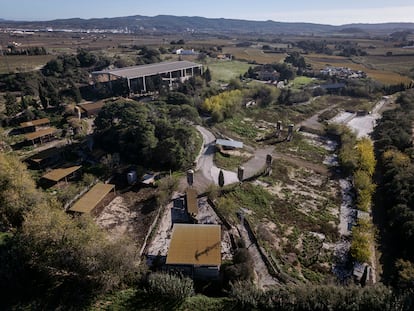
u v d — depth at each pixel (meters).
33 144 75.50
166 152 61.16
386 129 83.50
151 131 64.81
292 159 72.50
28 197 41.50
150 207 49.34
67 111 94.12
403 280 33.78
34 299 30.05
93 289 30.95
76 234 32.38
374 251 43.06
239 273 34.09
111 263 31.25
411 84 134.25
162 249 39.78
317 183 61.94
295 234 45.88
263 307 29.55
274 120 99.06
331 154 76.25
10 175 43.56
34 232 32.50
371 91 132.38
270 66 157.38
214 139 79.19
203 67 161.50
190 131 69.19
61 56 148.12
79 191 51.56
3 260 32.38
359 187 56.66
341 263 40.75
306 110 110.25
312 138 86.44
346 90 132.88
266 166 65.00
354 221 49.78
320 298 29.22
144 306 29.77
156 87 119.31
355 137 81.81
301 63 176.00
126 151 64.94
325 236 45.81
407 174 55.75
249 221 46.12
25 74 118.06
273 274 36.62
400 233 43.66
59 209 42.62
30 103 98.12
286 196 56.19
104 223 45.28
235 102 99.44
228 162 67.44
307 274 38.06
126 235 42.66
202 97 106.69
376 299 28.70
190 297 31.09
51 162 65.94
